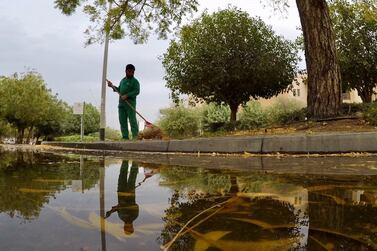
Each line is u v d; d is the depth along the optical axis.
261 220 1.04
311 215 1.10
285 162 3.53
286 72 15.98
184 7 10.25
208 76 15.08
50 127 37.28
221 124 14.99
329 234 0.89
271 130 6.87
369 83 17.52
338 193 1.54
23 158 4.51
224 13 15.22
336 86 7.00
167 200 1.39
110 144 7.25
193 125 27.36
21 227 0.94
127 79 8.35
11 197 1.42
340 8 11.48
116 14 9.90
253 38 15.05
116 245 0.79
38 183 1.89
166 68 15.89
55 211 1.15
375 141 4.13
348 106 7.02
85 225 0.96
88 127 44.22
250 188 1.72
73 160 4.08
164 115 28.75
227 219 1.05
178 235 0.87
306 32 7.27
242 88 15.58
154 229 0.93
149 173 2.55
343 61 16.75
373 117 5.61
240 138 5.05
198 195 1.52
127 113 8.50
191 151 5.59
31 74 32.19
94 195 1.50
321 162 3.41
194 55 14.97
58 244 0.79
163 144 6.02
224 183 1.93
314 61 7.12
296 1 7.56
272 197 1.45
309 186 1.76
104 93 11.24
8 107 30.89
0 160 4.08
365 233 0.88
